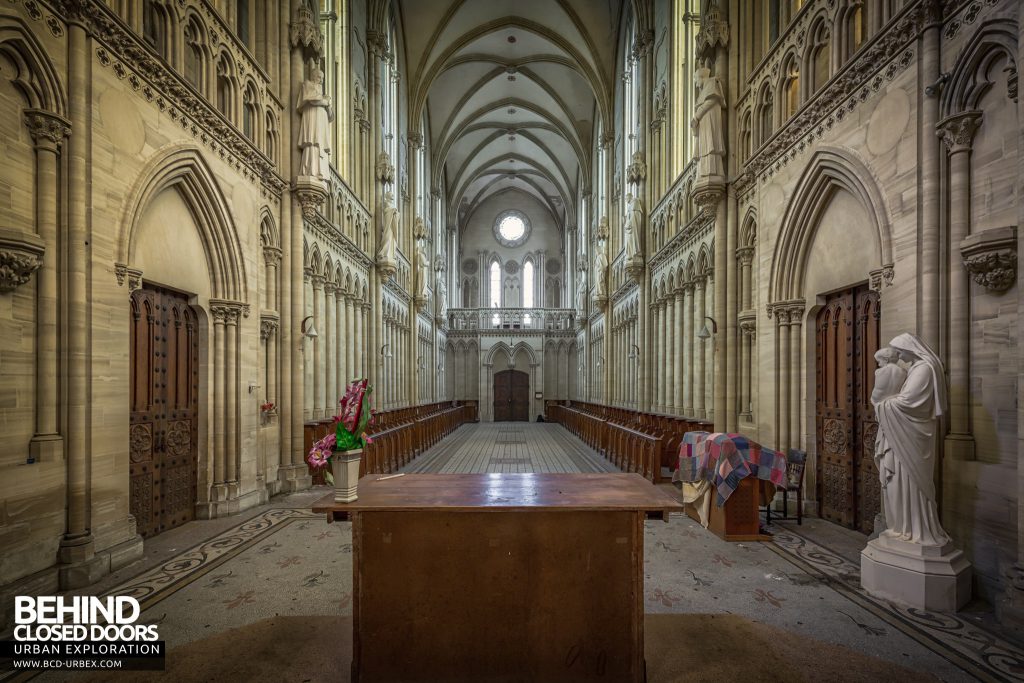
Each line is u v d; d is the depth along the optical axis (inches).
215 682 158.1
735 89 468.1
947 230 238.1
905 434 219.6
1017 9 204.2
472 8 1036.5
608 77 1095.6
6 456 209.6
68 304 235.1
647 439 480.7
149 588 231.3
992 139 219.5
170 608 210.7
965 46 226.5
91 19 245.6
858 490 325.1
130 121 273.4
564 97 1307.8
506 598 157.9
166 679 159.6
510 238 1923.0
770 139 390.9
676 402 666.2
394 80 968.3
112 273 259.4
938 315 239.0
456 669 157.0
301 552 283.4
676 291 668.1
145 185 283.0
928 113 243.0
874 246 285.7
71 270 235.9
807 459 371.9
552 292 1903.3
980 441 222.5
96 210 249.1
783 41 389.4
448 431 1093.1
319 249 569.3
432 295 1412.4
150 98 290.0
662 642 180.9
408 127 1104.2
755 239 444.8
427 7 1004.6
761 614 203.6
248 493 391.2
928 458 218.1
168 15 315.3
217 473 369.7
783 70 389.1
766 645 179.0
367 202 789.2
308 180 464.4
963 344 229.9
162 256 319.6
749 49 457.7
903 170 260.5
